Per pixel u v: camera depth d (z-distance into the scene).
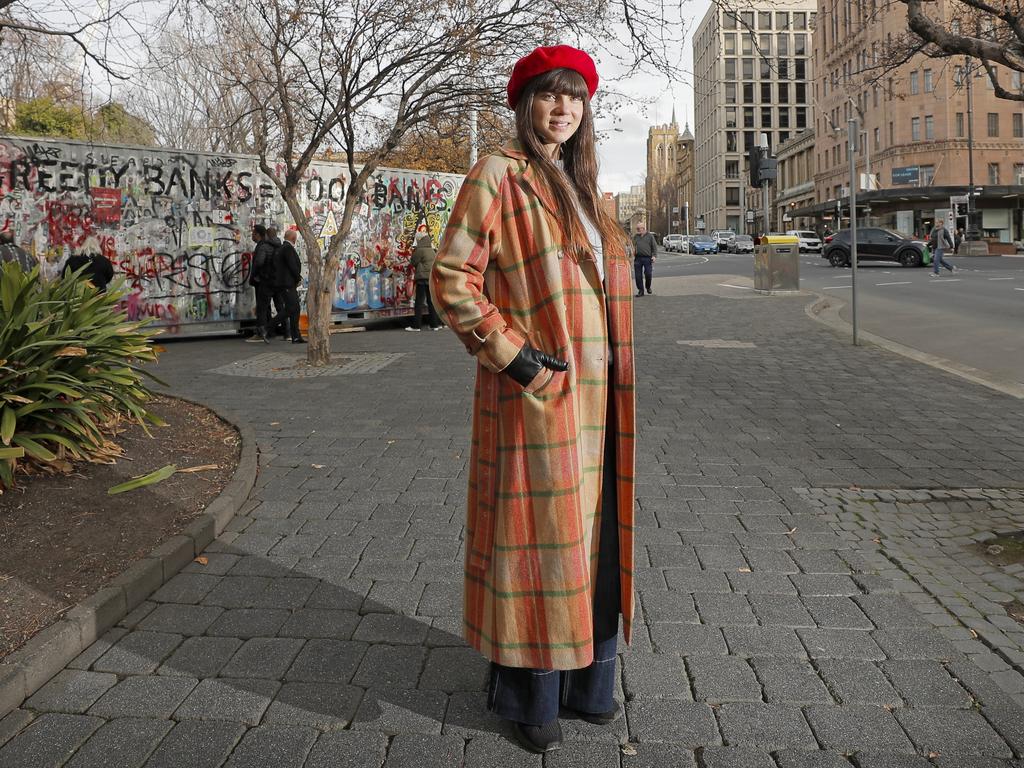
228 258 13.20
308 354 9.98
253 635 3.07
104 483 4.39
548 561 2.17
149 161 12.45
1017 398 7.65
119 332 5.21
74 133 12.22
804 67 84.12
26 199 11.54
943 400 7.60
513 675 2.35
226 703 2.62
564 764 2.31
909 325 13.66
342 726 2.49
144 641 3.02
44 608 3.09
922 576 3.60
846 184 72.62
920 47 8.57
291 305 12.48
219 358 10.70
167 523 4.03
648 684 2.73
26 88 10.16
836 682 2.73
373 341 12.64
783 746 2.39
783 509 4.52
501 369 2.09
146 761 2.32
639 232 20.75
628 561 2.33
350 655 2.92
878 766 2.29
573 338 2.21
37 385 4.40
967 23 8.50
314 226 14.06
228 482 4.75
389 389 8.17
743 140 112.75
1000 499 4.70
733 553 3.87
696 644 3.00
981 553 3.89
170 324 12.76
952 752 2.35
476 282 2.13
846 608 3.29
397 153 13.77
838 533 4.15
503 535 2.20
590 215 2.29
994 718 2.52
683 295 20.72
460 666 2.85
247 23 9.47
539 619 2.19
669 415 6.98
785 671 2.80
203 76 19.70
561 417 2.16
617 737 2.44
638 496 4.75
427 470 5.26
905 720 2.51
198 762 2.32
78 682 2.74
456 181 15.91
